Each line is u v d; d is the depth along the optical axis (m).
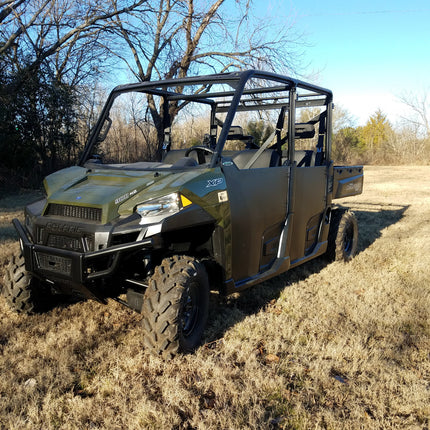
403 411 2.35
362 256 5.48
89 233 2.69
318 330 3.29
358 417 2.27
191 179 2.88
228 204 3.09
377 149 42.97
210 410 2.28
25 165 13.70
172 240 3.08
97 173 3.28
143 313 2.72
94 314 3.51
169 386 2.49
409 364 2.84
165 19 15.91
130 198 2.81
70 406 2.31
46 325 3.27
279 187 3.72
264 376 2.63
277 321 3.38
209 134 4.73
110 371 2.66
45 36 14.36
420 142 41.00
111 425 2.15
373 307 3.73
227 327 3.31
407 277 4.66
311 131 4.35
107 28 14.55
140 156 12.23
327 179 4.69
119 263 2.65
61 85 14.31
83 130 16.02
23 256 3.20
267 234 3.69
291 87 3.80
